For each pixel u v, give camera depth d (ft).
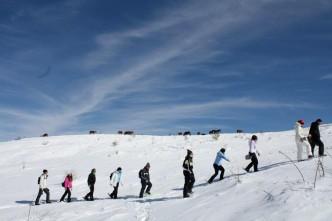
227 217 31.63
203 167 69.56
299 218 27.09
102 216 42.55
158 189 55.52
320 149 48.60
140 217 39.22
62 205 53.01
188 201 41.04
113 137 124.06
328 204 28.35
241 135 118.83
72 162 91.40
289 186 34.71
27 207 54.75
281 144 90.17
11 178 79.25
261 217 29.07
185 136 118.11
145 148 103.40
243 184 40.32
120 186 64.18
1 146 117.19
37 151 107.04
